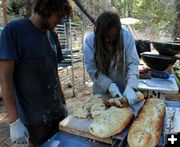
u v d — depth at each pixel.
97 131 1.03
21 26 1.21
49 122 1.41
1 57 1.15
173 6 9.29
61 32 4.21
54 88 1.40
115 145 0.99
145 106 1.19
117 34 1.51
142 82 2.10
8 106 1.21
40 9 1.14
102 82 1.61
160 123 1.07
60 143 1.04
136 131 1.01
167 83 2.11
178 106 1.33
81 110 1.23
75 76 5.48
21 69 1.25
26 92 1.30
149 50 2.82
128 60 1.70
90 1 10.64
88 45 1.70
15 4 5.06
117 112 1.13
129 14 12.03
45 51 1.29
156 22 9.36
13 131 1.21
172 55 2.21
